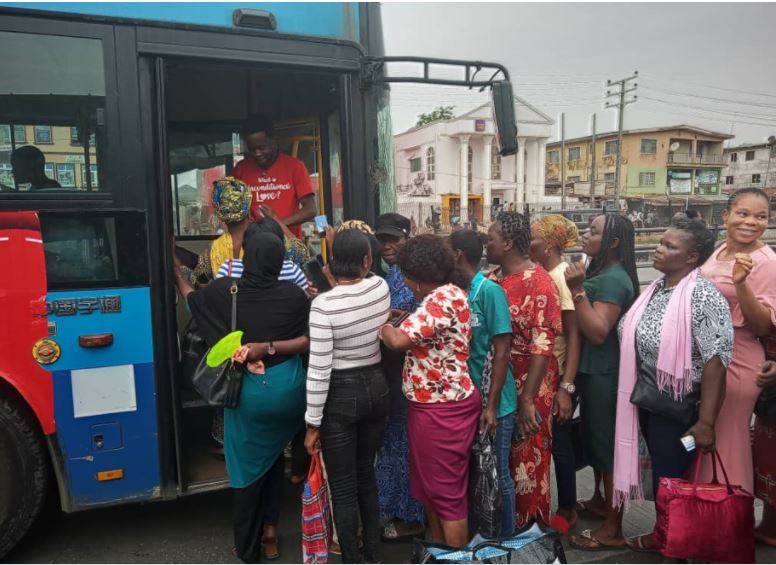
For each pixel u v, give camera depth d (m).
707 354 2.49
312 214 3.64
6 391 2.62
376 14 3.25
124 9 2.69
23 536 2.77
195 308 2.67
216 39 2.82
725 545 2.46
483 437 2.57
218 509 3.43
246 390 2.57
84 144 2.62
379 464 3.10
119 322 2.68
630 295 2.96
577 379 3.15
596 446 3.07
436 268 2.50
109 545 3.03
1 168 2.51
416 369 2.54
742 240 2.79
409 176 44.72
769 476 3.04
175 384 2.81
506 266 2.81
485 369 2.68
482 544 2.32
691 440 2.50
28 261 2.54
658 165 47.94
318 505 2.60
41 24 2.54
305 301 2.71
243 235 3.04
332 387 2.56
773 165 54.22
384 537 3.11
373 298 2.59
